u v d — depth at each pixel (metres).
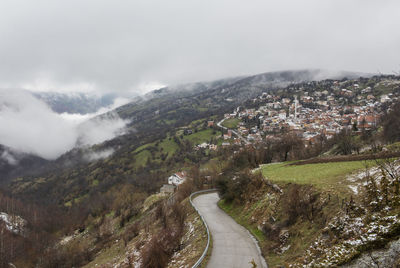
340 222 16.12
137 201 96.38
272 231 22.84
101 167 197.12
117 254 44.69
